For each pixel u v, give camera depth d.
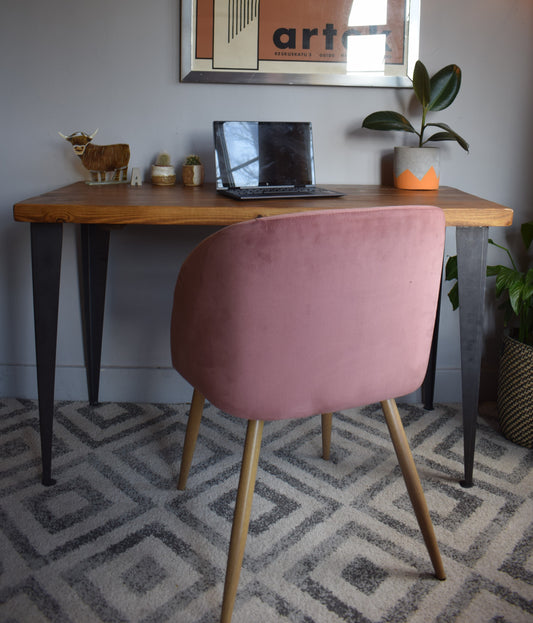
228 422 2.00
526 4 1.92
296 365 1.08
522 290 1.74
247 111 1.96
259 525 1.46
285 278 1.01
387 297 1.09
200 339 1.10
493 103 1.99
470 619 1.19
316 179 2.02
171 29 1.89
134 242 2.04
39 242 1.47
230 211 1.45
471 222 1.49
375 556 1.36
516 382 1.82
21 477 1.65
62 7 1.86
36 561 1.32
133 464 1.72
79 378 2.13
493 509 1.54
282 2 1.88
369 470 1.71
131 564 1.32
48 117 1.94
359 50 1.92
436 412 2.10
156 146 1.97
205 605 1.21
